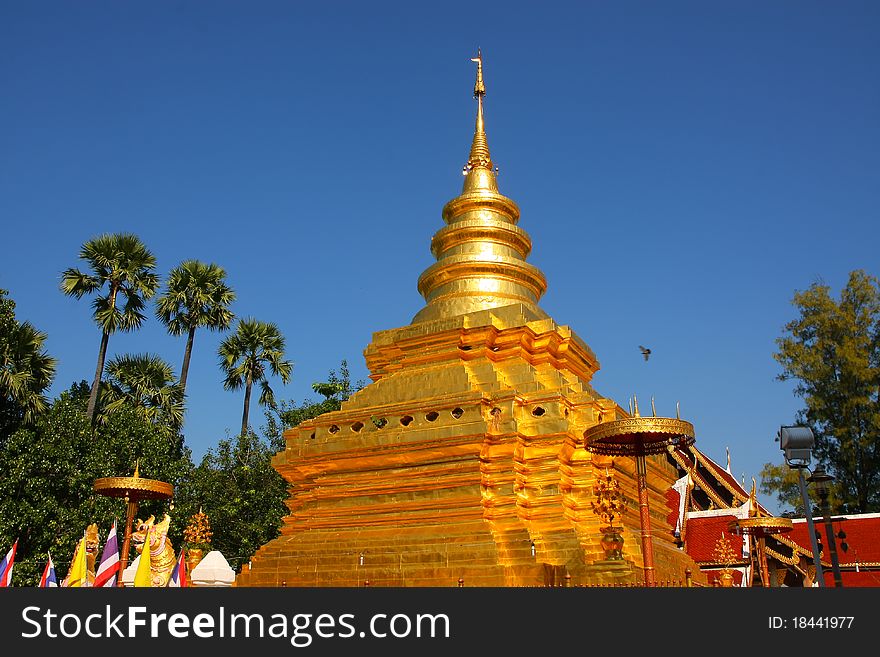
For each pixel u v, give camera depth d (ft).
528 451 61.72
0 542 87.61
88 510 94.22
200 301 139.95
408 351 73.46
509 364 68.64
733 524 76.28
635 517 65.67
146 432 107.14
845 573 92.94
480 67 96.17
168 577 68.80
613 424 47.19
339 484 65.82
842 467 124.67
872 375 123.13
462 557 55.62
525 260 85.05
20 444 92.99
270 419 129.70
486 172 88.48
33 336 104.06
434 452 61.93
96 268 122.52
